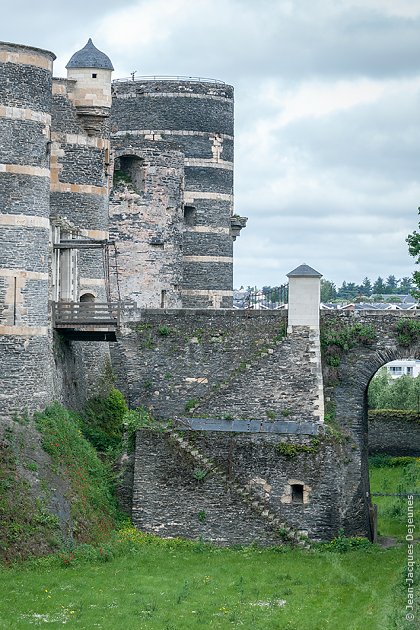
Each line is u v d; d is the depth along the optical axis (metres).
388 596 60.91
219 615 57.84
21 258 68.25
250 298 105.56
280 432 73.12
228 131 100.00
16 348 68.00
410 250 79.25
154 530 71.31
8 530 62.56
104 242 74.56
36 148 69.00
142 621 56.31
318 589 62.50
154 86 98.06
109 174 81.62
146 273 88.44
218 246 99.12
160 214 88.81
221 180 99.44
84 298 79.12
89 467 70.75
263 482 72.00
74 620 55.84
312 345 75.69
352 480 74.06
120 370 80.69
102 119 79.19
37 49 69.00
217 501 71.12
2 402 67.50
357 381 76.12
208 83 99.00
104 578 62.03
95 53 79.19
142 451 71.88
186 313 77.12
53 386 71.81
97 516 68.31
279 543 70.81
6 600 57.62
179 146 89.94
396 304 166.50
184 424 74.50
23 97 68.44
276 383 75.56
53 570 62.38
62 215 78.12
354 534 73.19
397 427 106.06
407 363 182.88
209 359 76.50
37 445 67.50
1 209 67.81
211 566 66.06
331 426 74.56
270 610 58.75
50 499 65.25
